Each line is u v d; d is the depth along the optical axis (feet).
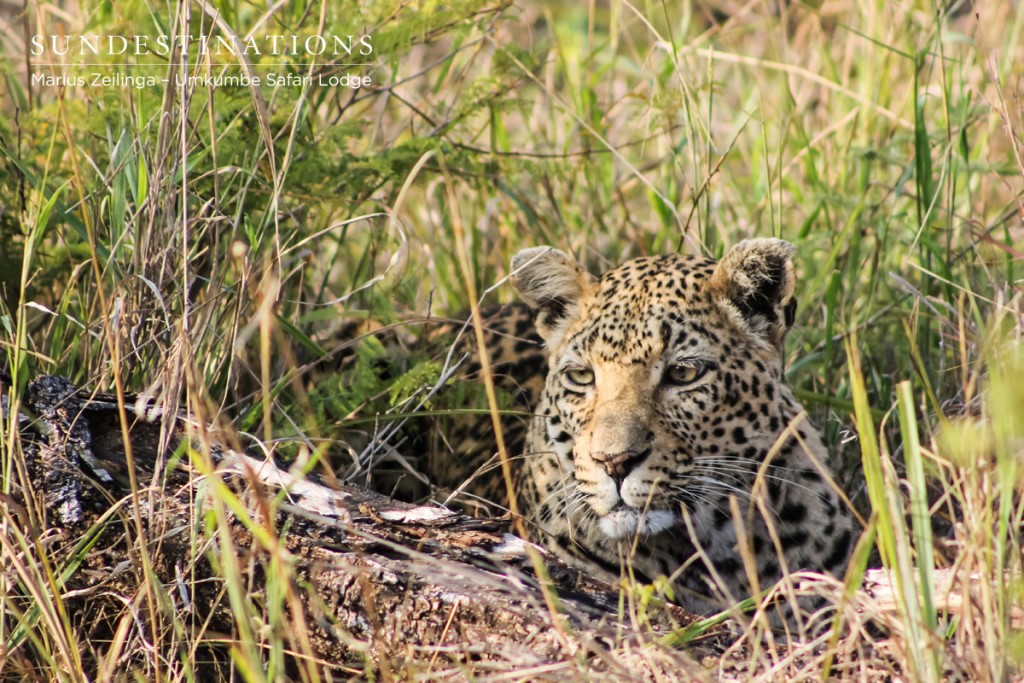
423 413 27.55
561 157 39.78
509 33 47.42
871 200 42.09
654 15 55.26
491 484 33.19
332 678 20.71
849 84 50.34
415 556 20.43
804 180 45.93
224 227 30.68
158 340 27.32
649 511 27.48
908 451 19.44
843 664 18.69
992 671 18.20
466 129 37.11
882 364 36.14
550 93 38.91
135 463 23.30
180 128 28.30
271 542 18.51
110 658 20.08
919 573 19.34
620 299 28.81
